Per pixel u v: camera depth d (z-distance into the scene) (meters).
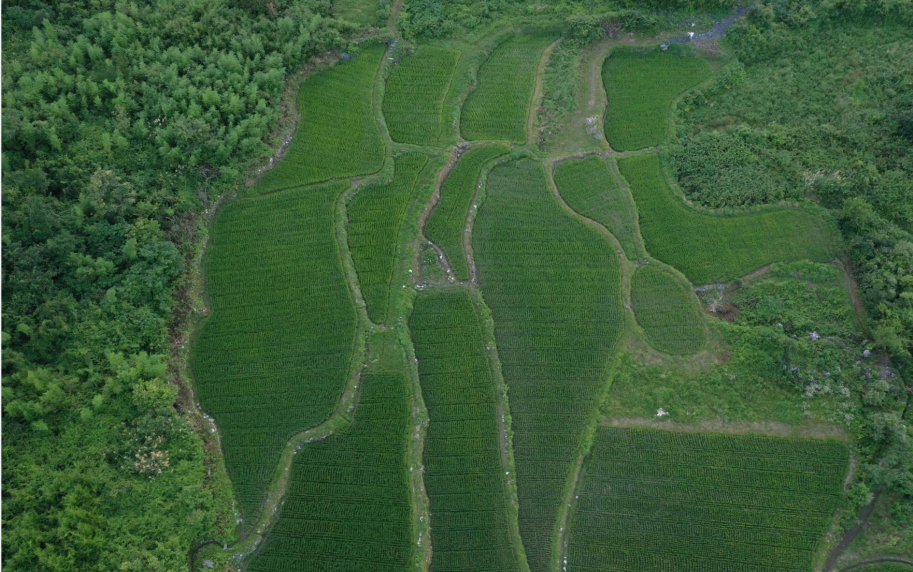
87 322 30.05
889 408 31.12
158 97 36.34
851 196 37.56
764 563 28.78
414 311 34.62
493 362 33.22
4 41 37.19
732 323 34.34
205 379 32.12
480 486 30.52
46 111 34.12
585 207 38.25
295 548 28.92
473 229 37.38
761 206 37.97
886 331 31.77
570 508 30.17
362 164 38.97
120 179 33.53
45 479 26.81
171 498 28.08
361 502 29.88
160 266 31.92
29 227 30.83
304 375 32.38
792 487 30.09
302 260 35.50
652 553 29.20
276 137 38.75
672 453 30.98
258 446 30.67
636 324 34.38
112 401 29.14
